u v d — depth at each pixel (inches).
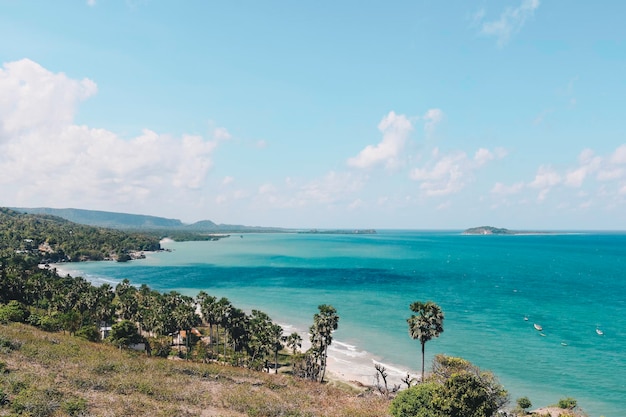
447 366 2094.0
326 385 2827.3
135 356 2876.5
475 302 6156.5
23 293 5216.5
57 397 1608.0
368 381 3221.0
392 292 7111.2
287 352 4037.9
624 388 3024.1
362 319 5187.0
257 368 3314.5
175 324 3909.9
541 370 3371.1
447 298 6501.0
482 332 4500.5
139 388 1947.6
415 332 2630.4
